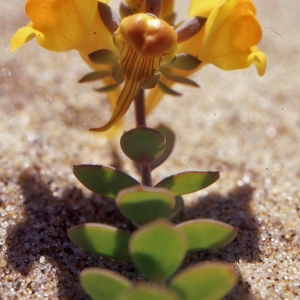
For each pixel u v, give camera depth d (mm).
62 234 108
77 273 100
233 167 136
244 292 97
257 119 156
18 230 107
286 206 122
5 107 148
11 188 119
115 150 137
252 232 113
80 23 97
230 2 95
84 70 168
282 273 102
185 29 99
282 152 142
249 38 98
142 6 104
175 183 98
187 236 93
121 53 96
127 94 98
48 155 131
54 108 150
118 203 90
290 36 200
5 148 131
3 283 97
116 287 86
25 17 193
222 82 172
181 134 148
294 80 174
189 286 87
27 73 164
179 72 108
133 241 85
